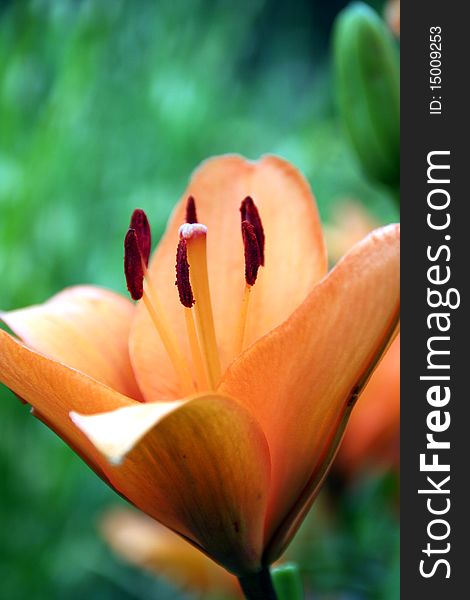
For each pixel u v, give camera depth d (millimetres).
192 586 627
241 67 1534
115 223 1020
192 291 395
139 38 1140
